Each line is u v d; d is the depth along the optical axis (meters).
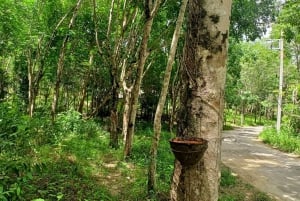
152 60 17.64
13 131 5.59
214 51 3.47
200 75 3.48
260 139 24.67
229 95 34.59
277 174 11.81
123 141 14.21
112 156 10.90
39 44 16.52
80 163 9.10
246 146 20.00
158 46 14.09
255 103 49.06
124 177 8.77
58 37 16.36
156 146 7.68
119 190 7.72
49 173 7.30
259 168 12.80
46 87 24.64
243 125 46.28
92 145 12.18
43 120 12.09
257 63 42.69
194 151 3.06
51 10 16.14
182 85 3.62
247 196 8.74
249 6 14.38
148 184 7.57
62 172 7.93
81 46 17.86
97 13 15.83
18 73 22.95
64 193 6.45
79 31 15.98
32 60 18.53
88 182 7.57
